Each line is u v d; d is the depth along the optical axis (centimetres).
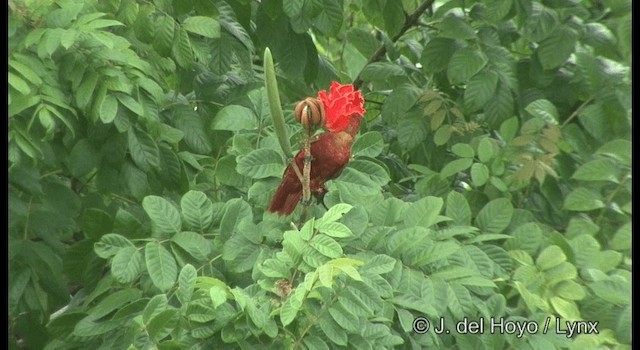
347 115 463
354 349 475
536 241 504
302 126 462
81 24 476
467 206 507
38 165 482
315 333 473
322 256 463
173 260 476
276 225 484
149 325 462
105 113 477
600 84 541
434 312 472
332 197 491
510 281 499
